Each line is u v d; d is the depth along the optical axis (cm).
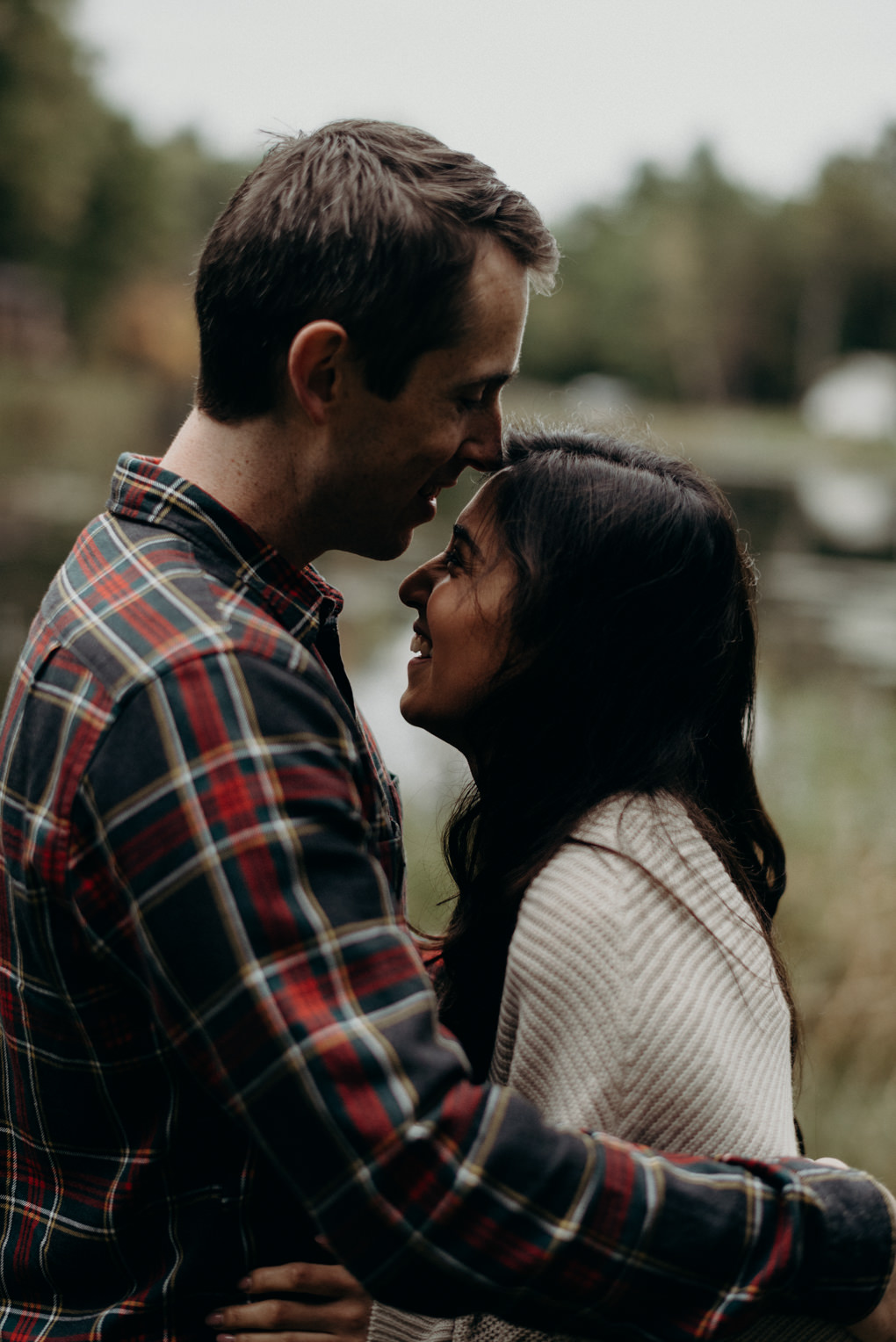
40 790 104
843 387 5309
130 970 102
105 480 1444
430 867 362
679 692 131
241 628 105
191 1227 110
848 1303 103
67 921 104
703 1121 109
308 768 100
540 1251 93
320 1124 92
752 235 6744
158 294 4394
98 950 103
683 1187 98
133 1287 111
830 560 1274
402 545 129
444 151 116
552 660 129
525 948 115
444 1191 92
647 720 129
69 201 3631
